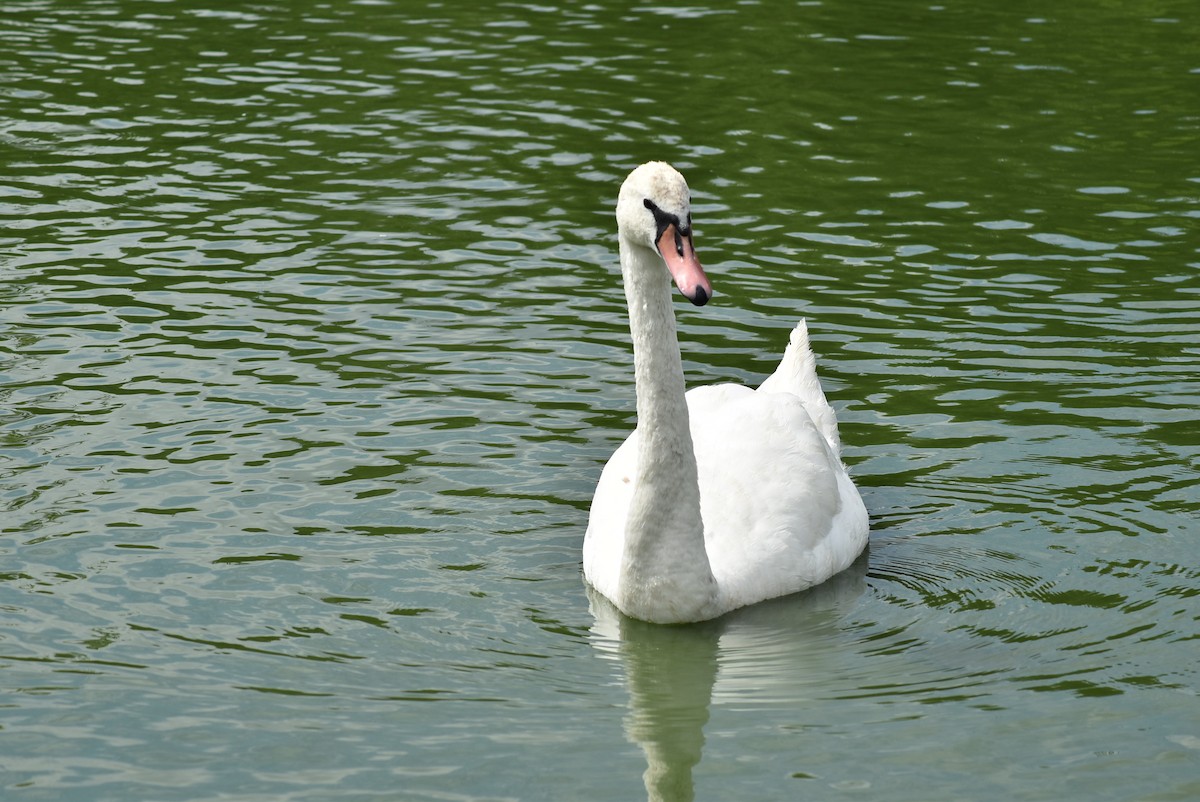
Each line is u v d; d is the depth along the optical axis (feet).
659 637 38.52
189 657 36.70
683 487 38.17
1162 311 57.11
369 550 41.73
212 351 53.42
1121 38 91.81
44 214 65.92
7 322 55.36
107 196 68.08
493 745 33.68
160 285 59.00
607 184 69.87
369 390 50.83
